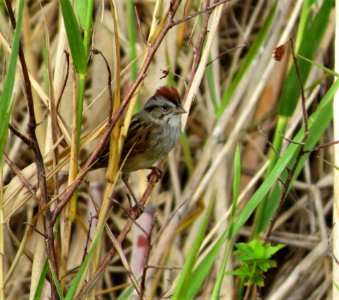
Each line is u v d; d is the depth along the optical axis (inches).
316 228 471.8
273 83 470.3
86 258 274.7
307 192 478.9
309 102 409.7
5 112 264.1
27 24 382.0
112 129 273.1
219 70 492.1
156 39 277.9
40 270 295.4
